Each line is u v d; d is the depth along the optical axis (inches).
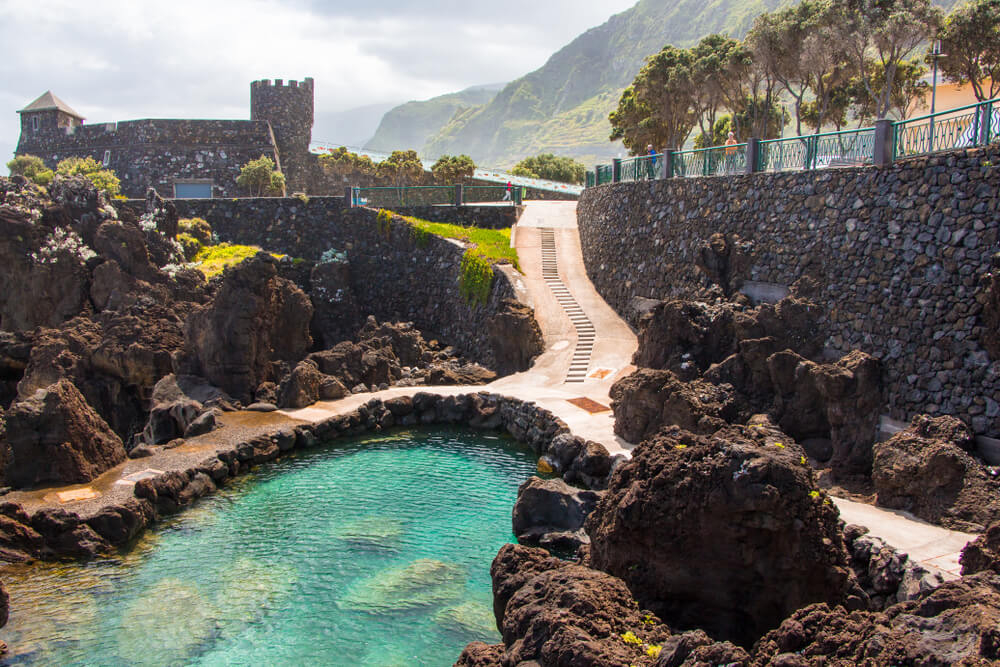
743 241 1163.9
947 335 824.3
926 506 725.3
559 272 1729.8
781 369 959.6
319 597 689.0
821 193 1024.9
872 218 940.6
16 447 912.3
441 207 1974.7
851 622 417.7
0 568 748.0
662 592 558.6
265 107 2775.6
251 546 798.5
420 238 1812.3
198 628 637.9
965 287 815.1
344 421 1211.9
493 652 485.1
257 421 1176.8
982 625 366.0
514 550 601.9
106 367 1336.1
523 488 847.1
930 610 426.6
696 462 558.3
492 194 2140.7
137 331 1369.3
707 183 1273.4
